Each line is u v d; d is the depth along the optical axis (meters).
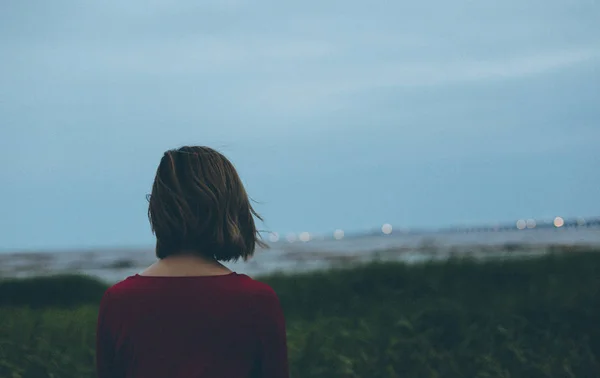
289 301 11.62
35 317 8.23
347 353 6.14
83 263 56.50
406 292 11.52
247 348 1.69
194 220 1.77
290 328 7.75
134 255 87.62
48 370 5.41
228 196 1.84
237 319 1.68
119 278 29.45
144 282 1.73
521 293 10.44
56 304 14.96
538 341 6.77
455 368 5.76
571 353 6.35
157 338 1.66
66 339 6.66
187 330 1.66
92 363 5.79
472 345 6.45
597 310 7.43
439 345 6.47
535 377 5.89
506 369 5.92
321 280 12.63
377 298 11.40
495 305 8.53
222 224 1.80
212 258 1.83
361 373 5.64
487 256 14.25
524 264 13.32
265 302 1.73
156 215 1.80
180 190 1.79
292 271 14.48
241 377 1.68
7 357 5.68
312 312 10.68
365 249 72.00
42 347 5.94
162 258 1.83
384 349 6.23
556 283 10.92
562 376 5.93
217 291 1.70
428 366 5.75
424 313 7.25
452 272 12.81
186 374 1.64
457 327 6.84
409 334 6.76
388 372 5.63
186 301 1.68
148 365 1.65
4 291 15.49
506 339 6.63
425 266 12.92
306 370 5.58
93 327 7.51
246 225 1.91
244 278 1.76
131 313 1.69
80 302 15.30
